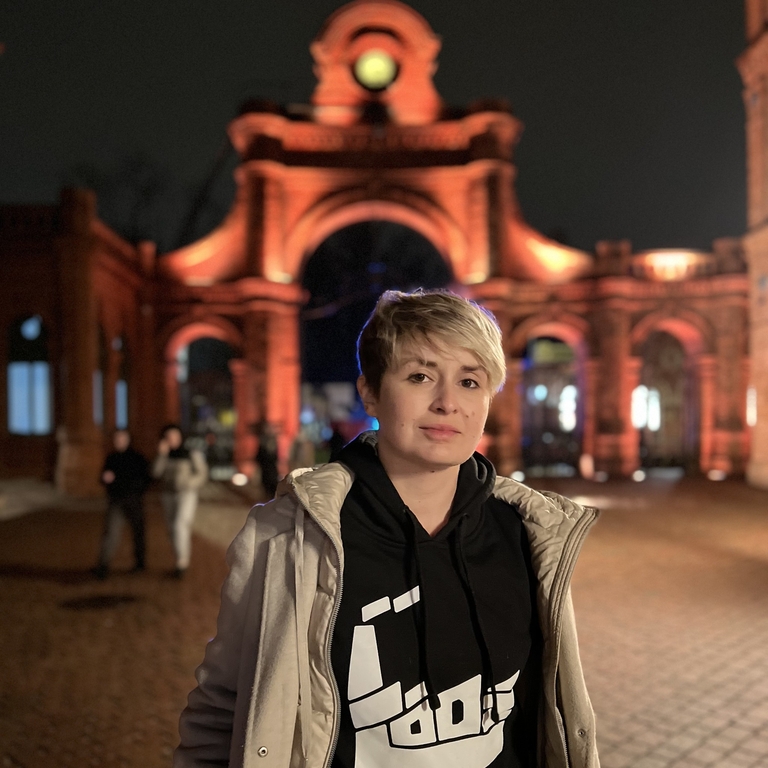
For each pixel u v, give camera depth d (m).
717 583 8.38
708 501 16.78
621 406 23.64
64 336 18.20
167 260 24.11
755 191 20.53
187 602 7.58
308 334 36.53
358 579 1.41
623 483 21.53
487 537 1.57
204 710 1.43
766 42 19.34
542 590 1.56
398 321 1.44
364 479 1.48
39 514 14.77
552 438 34.75
